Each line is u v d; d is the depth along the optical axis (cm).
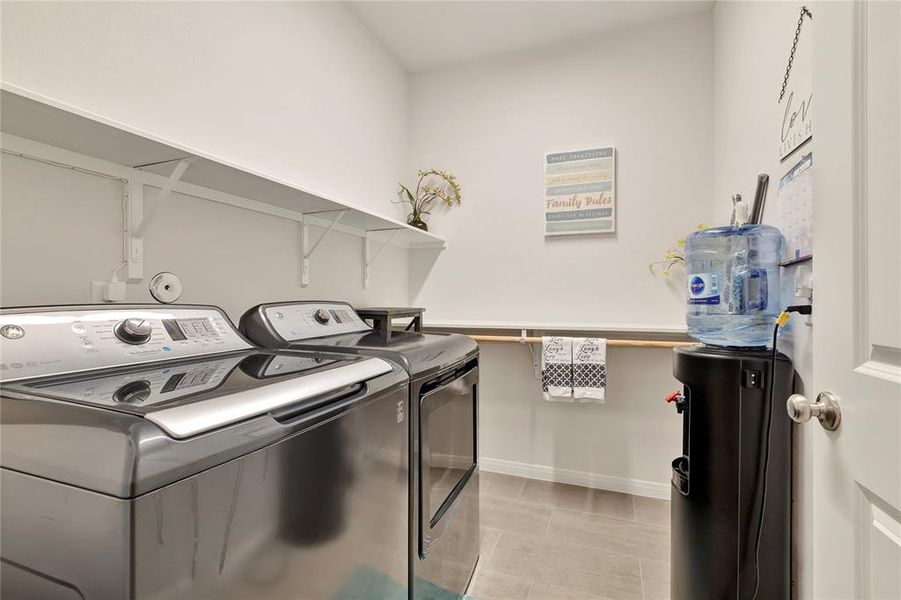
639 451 240
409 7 224
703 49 226
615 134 243
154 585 55
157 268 133
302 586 81
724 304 136
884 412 56
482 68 271
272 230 177
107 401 64
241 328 146
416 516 124
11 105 83
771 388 113
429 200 281
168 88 135
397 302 274
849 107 64
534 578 166
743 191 174
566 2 219
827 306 70
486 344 269
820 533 72
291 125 185
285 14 182
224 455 65
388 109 262
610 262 244
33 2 103
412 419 122
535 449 259
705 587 119
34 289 104
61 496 58
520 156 262
